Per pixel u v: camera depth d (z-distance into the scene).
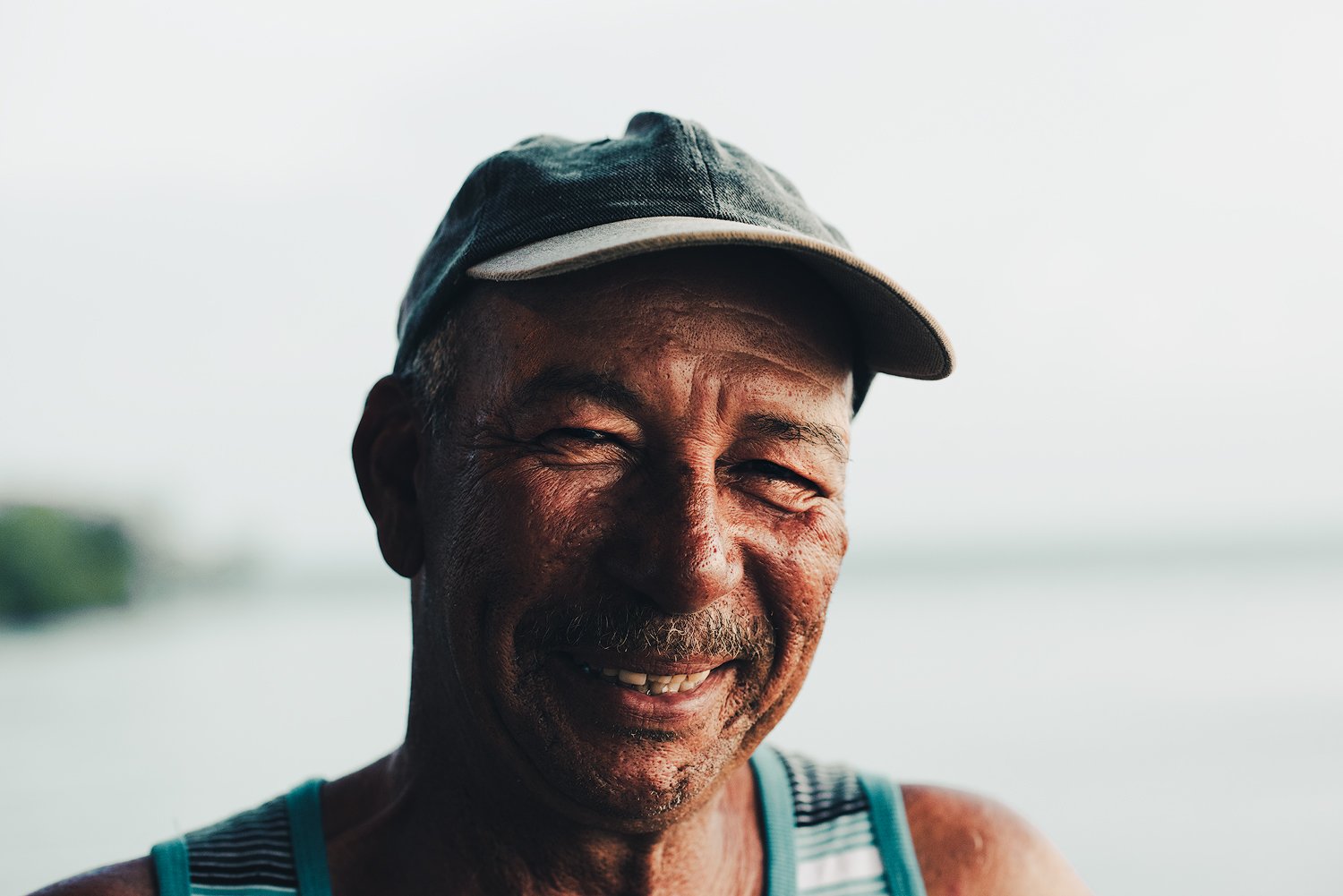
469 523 1.47
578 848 1.54
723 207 1.48
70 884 1.54
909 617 31.05
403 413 1.69
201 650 26.27
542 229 1.47
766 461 1.48
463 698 1.52
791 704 1.56
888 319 1.56
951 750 12.71
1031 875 1.85
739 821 1.74
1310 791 10.91
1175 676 17.91
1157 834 9.70
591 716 1.43
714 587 1.38
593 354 1.41
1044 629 26.34
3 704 16.77
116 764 12.14
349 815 1.70
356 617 40.88
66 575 35.41
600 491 1.42
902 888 1.75
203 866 1.57
